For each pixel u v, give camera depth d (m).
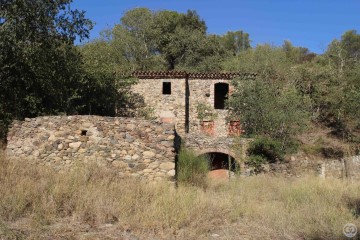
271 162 19.20
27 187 7.87
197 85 25.94
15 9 13.30
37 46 14.38
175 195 8.76
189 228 6.96
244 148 19.27
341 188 11.83
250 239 6.73
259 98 22.61
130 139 11.87
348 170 18.48
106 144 11.86
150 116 24.48
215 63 41.22
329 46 37.03
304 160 19.41
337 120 28.00
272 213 8.33
